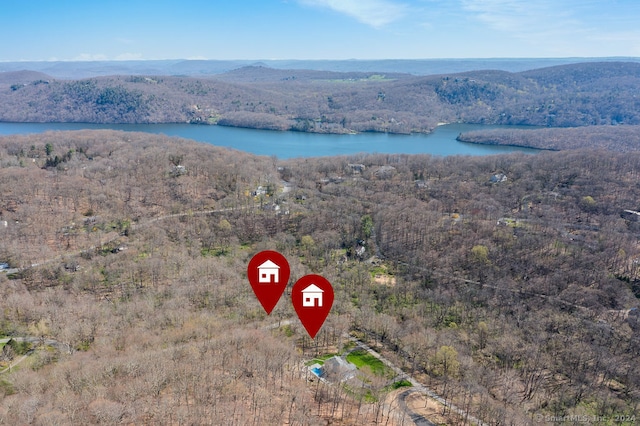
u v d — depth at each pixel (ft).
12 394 363.76
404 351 468.34
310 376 417.08
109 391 344.49
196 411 325.83
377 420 364.58
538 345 475.72
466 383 401.90
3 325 472.85
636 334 498.28
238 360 398.62
